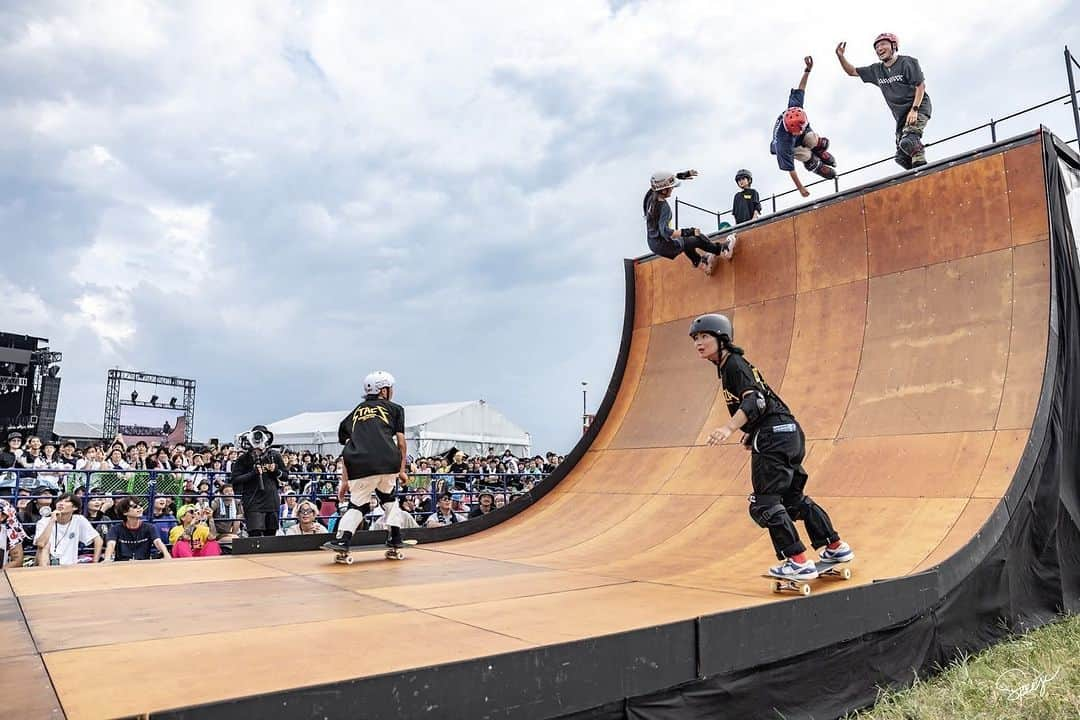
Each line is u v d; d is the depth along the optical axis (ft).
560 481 31.86
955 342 23.45
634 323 36.65
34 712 7.95
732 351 16.17
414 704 8.84
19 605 14.76
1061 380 21.29
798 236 30.04
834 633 13.58
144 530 28.48
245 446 33.42
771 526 15.46
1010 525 18.29
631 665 10.86
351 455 21.29
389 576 18.86
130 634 12.02
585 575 18.56
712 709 11.85
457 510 44.19
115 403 118.11
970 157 25.23
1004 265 23.54
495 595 15.76
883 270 26.91
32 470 30.07
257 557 23.21
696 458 28.40
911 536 18.52
